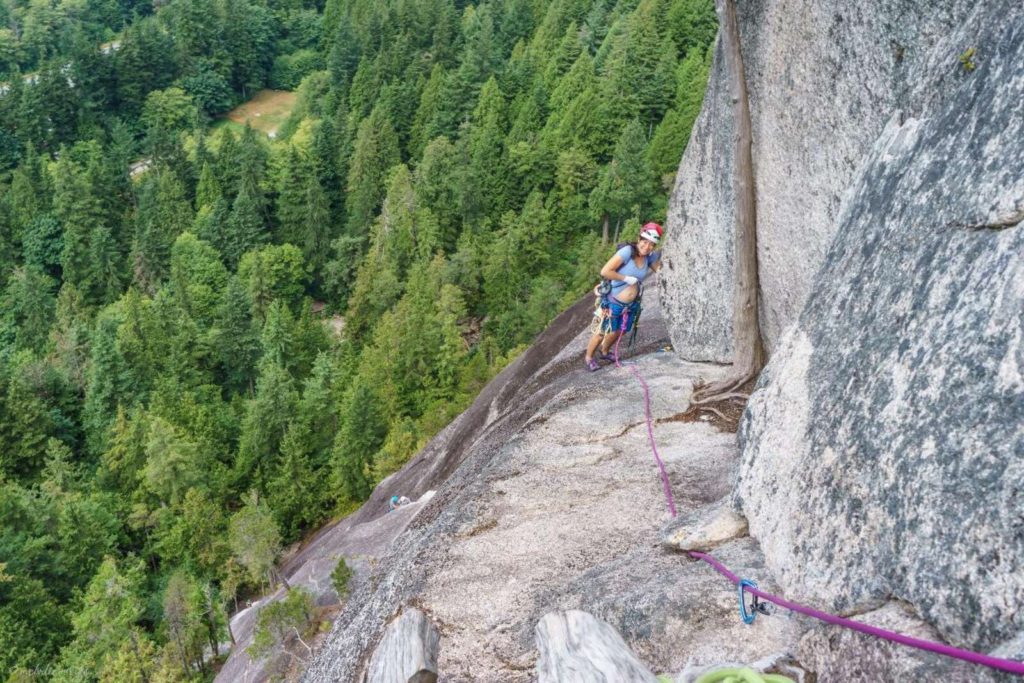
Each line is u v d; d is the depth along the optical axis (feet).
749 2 22.67
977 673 9.18
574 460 23.90
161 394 162.81
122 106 348.59
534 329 178.91
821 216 21.63
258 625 51.83
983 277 11.06
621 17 276.41
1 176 308.60
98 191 273.33
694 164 27.81
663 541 17.54
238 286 202.08
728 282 27.40
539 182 227.61
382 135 266.36
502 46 330.34
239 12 372.17
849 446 12.67
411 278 204.74
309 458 153.38
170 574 129.18
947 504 10.33
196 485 141.28
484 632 17.85
